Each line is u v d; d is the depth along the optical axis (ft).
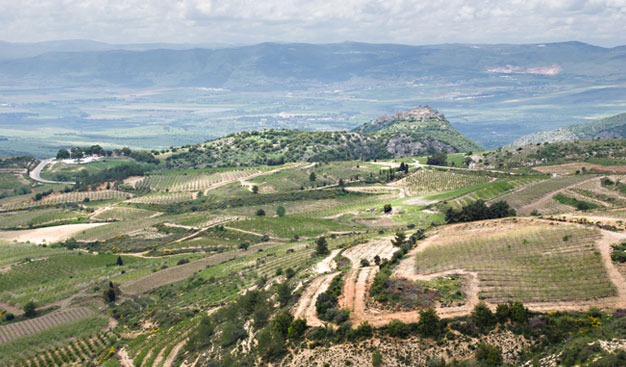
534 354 226.38
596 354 205.67
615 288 268.21
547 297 268.00
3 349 425.28
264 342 266.77
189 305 447.42
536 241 360.69
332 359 245.86
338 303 296.92
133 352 374.63
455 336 243.40
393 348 243.81
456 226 467.93
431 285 297.53
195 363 304.30
